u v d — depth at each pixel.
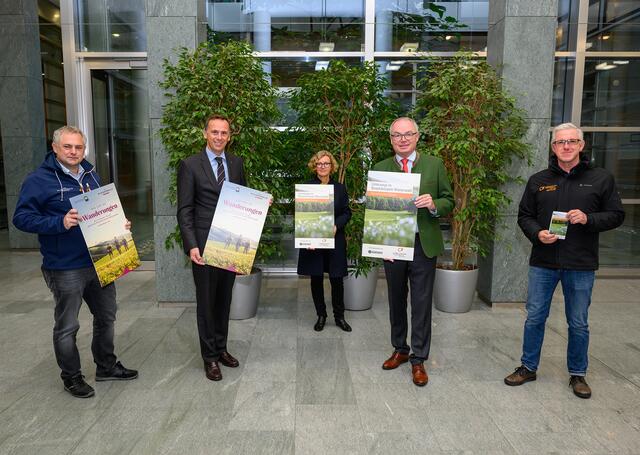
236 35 6.68
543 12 4.82
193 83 4.30
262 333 4.30
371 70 4.70
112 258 3.00
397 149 3.31
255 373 3.46
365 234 3.29
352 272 4.89
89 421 2.80
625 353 3.88
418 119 6.12
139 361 3.68
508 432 2.70
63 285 2.97
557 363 3.66
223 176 3.32
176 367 3.56
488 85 4.69
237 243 3.21
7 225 8.46
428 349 3.36
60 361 3.05
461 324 4.57
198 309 3.33
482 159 4.85
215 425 2.76
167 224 5.04
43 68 7.93
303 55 6.70
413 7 6.63
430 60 5.03
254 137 4.45
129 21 7.25
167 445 2.56
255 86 4.45
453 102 4.74
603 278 6.57
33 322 4.61
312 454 2.48
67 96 7.43
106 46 7.31
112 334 3.31
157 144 4.96
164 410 2.93
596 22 6.75
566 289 3.15
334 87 4.61
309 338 4.18
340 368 3.55
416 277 3.31
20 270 6.89
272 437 2.64
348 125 4.85
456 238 5.03
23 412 2.91
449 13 6.65
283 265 6.73
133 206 7.43
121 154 7.45
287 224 5.24
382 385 3.28
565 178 3.07
